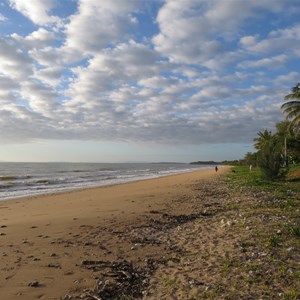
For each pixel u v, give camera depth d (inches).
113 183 1492.4
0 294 217.0
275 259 259.0
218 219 455.2
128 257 299.4
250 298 197.8
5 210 653.3
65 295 216.7
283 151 2026.3
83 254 306.7
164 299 207.2
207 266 259.9
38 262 282.0
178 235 378.6
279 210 489.1
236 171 2440.9
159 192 954.7
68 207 669.3
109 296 216.4
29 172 2881.4
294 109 1482.5
